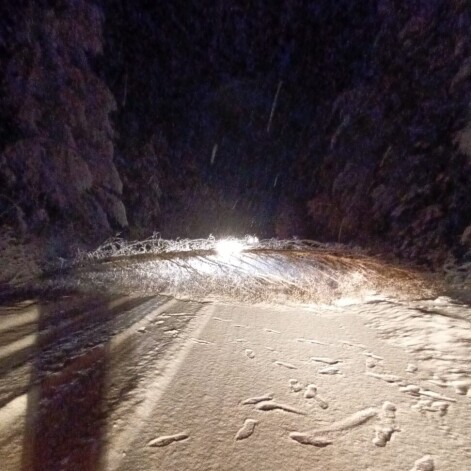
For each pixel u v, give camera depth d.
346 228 13.63
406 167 11.30
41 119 8.06
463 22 10.12
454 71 10.32
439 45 10.96
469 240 8.12
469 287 6.92
